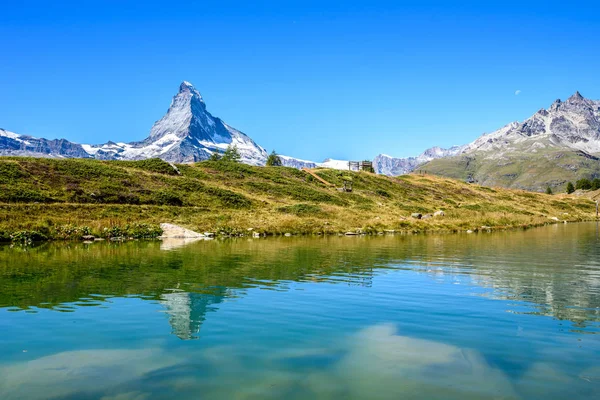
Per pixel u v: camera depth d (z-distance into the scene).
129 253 26.61
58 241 34.66
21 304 13.22
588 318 12.27
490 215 72.31
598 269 21.02
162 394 7.59
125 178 60.47
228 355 9.36
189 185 64.69
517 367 8.80
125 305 13.23
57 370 8.52
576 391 7.78
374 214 66.81
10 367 8.62
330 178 98.69
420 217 67.50
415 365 8.90
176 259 23.80
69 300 13.76
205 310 12.77
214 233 43.06
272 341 10.20
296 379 8.23
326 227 49.47
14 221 37.03
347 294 15.03
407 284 16.94
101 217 44.19
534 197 125.31
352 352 9.57
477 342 10.24
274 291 15.38
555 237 42.97
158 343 9.98
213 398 7.46
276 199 71.62
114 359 9.08
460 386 7.96
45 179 52.28
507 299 14.50
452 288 16.25
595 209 120.06
